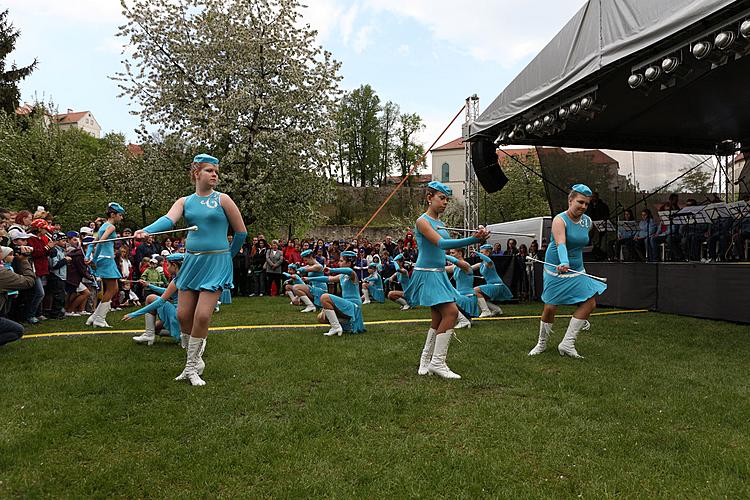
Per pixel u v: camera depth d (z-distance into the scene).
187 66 17.55
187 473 2.58
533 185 32.88
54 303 8.31
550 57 7.96
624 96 9.42
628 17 6.34
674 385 4.21
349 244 14.54
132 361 4.96
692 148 13.18
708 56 6.20
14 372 4.48
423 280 4.65
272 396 3.83
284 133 17.66
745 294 7.80
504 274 12.43
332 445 2.94
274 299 12.71
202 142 17.12
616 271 10.71
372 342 6.05
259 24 18.30
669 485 2.47
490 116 10.06
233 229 4.56
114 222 7.46
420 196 52.97
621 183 12.93
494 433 3.13
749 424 3.30
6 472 2.57
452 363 5.00
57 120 25.91
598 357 5.32
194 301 4.41
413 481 2.50
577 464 2.70
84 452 2.82
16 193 22.55
